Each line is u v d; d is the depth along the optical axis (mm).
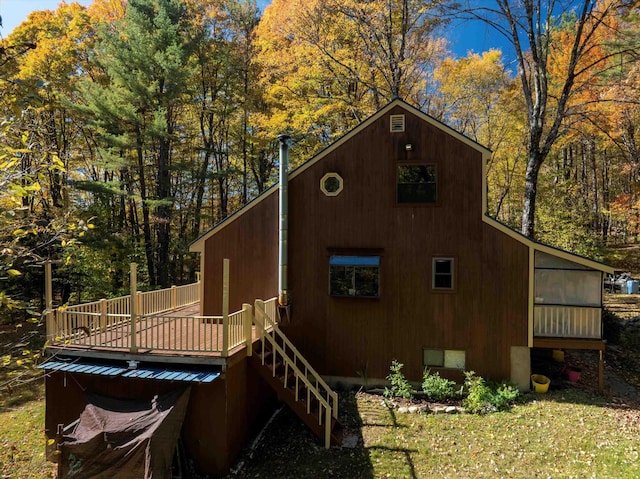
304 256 11922
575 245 22875
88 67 23797
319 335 11820
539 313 10945
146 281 23016
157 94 20578
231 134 27062
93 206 21297
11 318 20531
